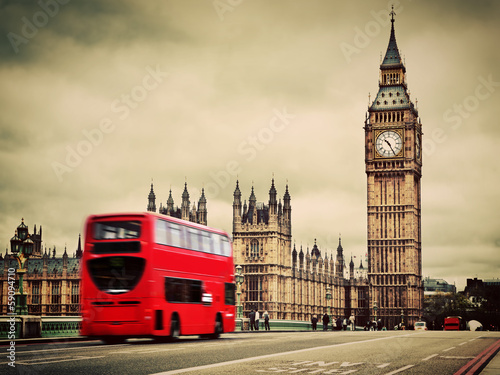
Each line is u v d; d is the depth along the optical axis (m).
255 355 28.02
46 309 182.62
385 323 183.50
